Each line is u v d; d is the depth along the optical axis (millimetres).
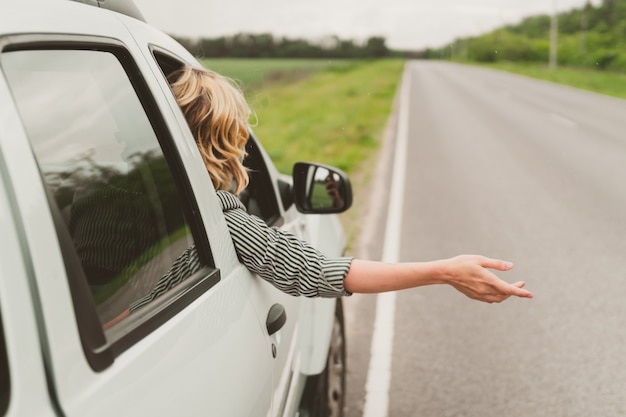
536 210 7945
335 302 2961
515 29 108688
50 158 1225
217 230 1643
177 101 1746
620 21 69812
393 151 14555
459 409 3451
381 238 7004
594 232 6766
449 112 24219
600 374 3732
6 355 866
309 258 1711
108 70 1423
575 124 18281
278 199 2562
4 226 907
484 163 12031
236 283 1678
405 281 1680
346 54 129500
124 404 1047
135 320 1217
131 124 1499
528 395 3553
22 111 1140
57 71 1248
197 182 1597
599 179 9812
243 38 76688
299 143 17766
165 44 1795
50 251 966
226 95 1797
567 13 88438
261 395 1687
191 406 1241
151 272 1488
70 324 976
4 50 1048
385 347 4242
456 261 1661
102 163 1406
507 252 6203
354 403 3553
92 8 1434
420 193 9461
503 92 35156
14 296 891
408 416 3402
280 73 63844
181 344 1290
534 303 4832
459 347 4184
